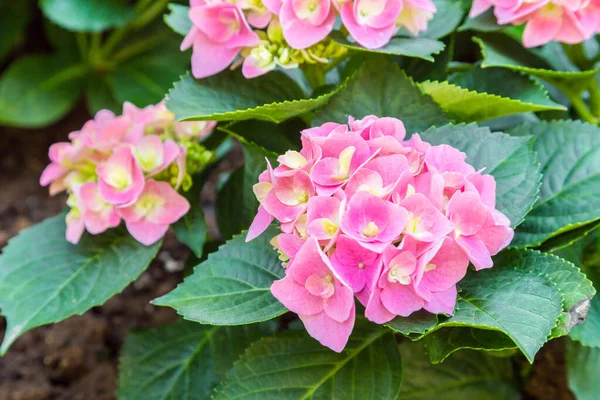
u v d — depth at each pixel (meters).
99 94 1.38
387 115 0.81
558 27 0.83
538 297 0.72
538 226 0.80
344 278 0.70
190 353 0.88
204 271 0.76
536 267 0.75
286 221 0.72
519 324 0.70
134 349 0.88
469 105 0.83
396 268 0.70
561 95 0.94
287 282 0.71
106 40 1.45
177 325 0.89
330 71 0.91
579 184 0.82
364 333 0.80
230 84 0.83
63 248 0.85
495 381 0.89
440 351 0.74
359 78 0.81
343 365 0.78
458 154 0.74
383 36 0.80
